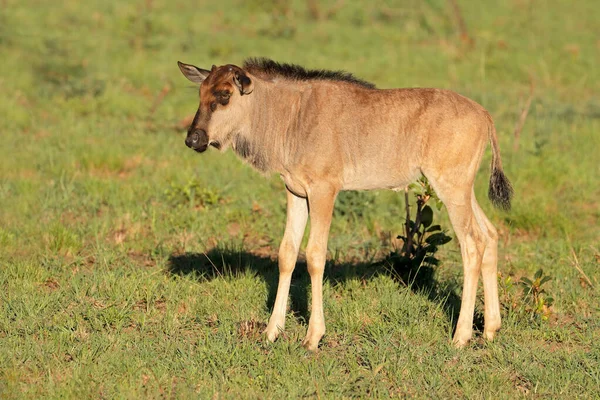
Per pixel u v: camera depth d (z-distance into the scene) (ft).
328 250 107.65
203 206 124.06
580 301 93.91
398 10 285.23
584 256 108.37
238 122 80.28
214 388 71.26
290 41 246.88
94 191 126.82
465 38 244.63
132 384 71.41
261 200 126.62
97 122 168.76
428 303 90.58
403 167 80.94
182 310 89.51
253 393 70.64
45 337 81.10
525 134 160.25
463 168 80.18
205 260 104.06
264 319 87.15
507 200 84.02
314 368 75.25
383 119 79.87
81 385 71.05
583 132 163.53
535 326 87.20
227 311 88.28
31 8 266.36
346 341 81.82
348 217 119.96
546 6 304.50
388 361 77.10
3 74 191.42
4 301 88.43
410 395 72.02
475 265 81.15
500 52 234.79
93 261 103.55
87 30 243.19
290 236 82.84
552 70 219.82
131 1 284.82
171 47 230.68
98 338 80.07
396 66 218.79
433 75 212.64
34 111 172.86
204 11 284.41
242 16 278.67
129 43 231.30
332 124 79.25
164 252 105.91
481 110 81.61
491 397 71.26
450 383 74.43
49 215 117.29
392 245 109.09
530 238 116.47
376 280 96.22
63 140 152.46
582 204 129.29
